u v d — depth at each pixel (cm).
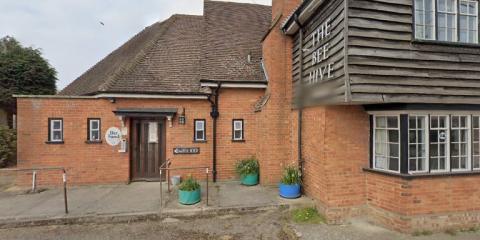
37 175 859
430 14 583
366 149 633
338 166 620
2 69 1380
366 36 541
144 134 931
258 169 891
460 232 565
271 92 859
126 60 1089
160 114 888
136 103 901
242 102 946
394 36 555
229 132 940
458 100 575
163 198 746
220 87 921
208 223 619
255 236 551
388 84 544
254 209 677
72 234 567
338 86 559
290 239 536
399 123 565
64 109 874
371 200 616
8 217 612
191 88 918
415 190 553
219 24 1128
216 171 930
